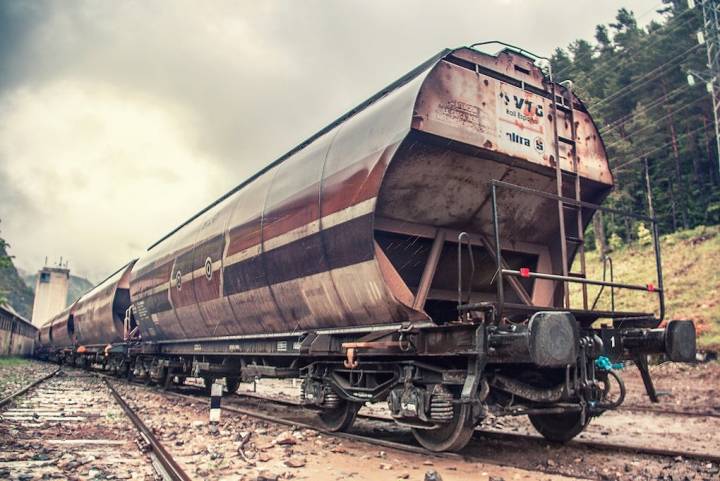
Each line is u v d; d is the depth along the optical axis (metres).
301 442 6.96
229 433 7.54
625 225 40.91
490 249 7.44
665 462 5.87
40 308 96.50
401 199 6.61
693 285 25.98
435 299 7.71
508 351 5.15
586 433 8.55
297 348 7.92
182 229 14.07
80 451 5.95
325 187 7.13
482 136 6.44
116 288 19.64
